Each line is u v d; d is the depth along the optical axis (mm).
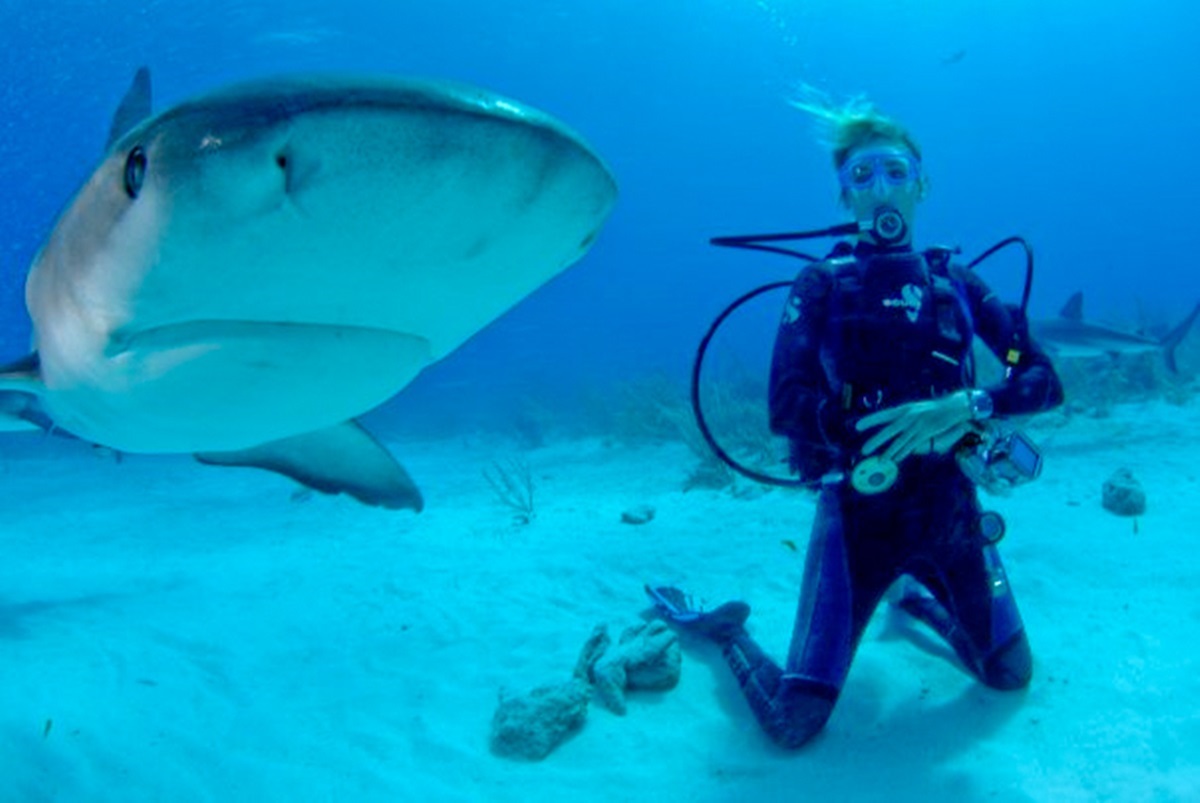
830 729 3506
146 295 1110
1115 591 4562
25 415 4281
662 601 4863
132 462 15211
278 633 5223
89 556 7945
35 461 15992
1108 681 3576
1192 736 3092
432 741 3723
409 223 998
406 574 6359
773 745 3434
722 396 13203
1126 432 9422
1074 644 3951
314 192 933
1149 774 2922
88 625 5383
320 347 1270
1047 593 4648
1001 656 3553
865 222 3365
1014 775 3039
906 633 4316
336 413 1514
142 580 6754
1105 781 2926
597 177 1091
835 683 3346
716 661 4250
